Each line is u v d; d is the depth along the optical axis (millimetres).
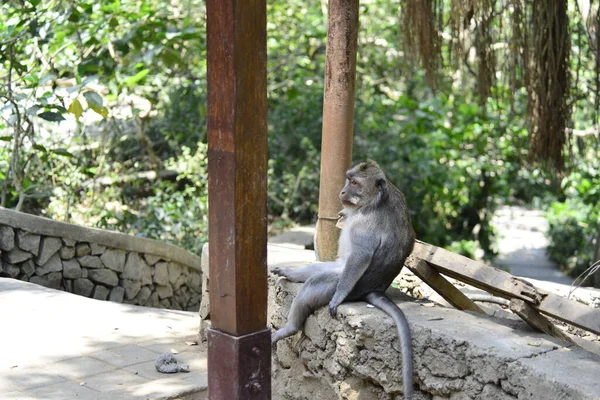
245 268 4078
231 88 3879
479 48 8344
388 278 4777
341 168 5492
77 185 10656
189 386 5238
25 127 10188
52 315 6605
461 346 4086
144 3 10430
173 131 12391
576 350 4000
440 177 14578
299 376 5078
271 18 13867
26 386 5133
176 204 10375
